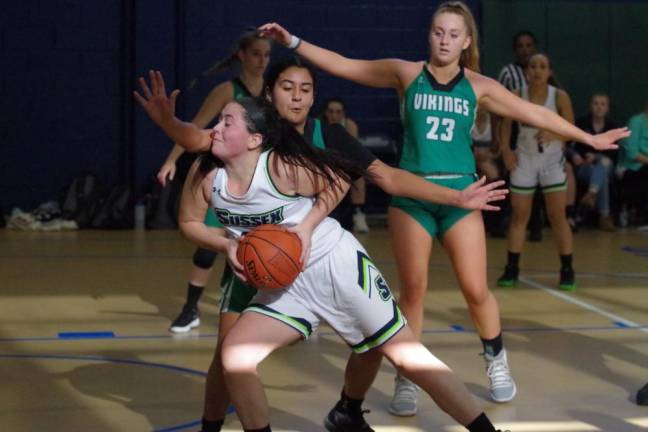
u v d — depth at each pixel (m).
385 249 14.41
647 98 18.14
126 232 16.09
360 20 17.64
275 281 4.79
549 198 11.08
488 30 17.67
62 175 17.20
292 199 4.99
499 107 6.23
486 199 5.30
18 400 6.61
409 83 6.26
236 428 6.06
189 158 16.48
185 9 17.25
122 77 17.22
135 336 8.62
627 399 6.75
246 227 5.11
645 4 18.08
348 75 6.38
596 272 12.42
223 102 8.26
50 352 7.99
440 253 14.01
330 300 5.01
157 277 11.65
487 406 6.60
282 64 5.38
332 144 5.38
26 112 17.08
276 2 17.44
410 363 5.04
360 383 5.80
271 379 7.22
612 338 8.66
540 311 9.91
